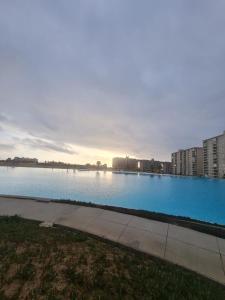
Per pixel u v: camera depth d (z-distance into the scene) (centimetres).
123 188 3209
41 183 3472
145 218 890
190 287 426
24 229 670
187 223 820
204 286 437
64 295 375
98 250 556
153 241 656
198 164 8650
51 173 5656
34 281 407
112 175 5919
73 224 766
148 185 3669
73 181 3872
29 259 480
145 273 462
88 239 631
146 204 2267
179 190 3186
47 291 380
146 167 10400
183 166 9331
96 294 385
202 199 2552
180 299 386
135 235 693
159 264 522
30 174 5138
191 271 507
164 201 2422
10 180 3828
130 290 402
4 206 1011
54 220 810
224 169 7106
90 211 945
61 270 447
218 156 7456
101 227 748
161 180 4706
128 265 491
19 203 1076
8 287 386
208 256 587
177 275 471
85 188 3095
